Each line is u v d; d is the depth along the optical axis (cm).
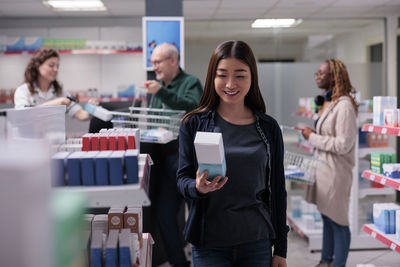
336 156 320
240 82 167
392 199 532
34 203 83
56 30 653
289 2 581
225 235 168
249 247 171
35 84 363
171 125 297
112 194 129
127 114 284
